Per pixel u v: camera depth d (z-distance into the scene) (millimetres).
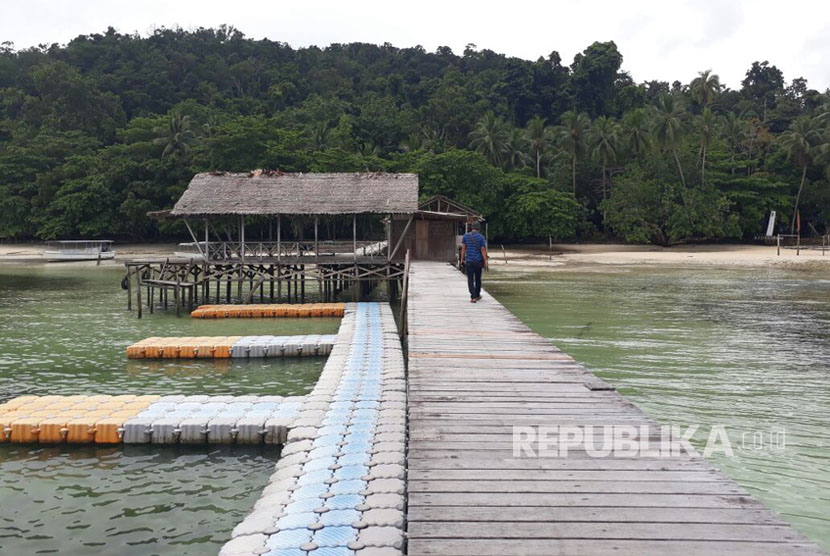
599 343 16516
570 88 92500
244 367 13969
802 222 70938
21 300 26438
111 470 7984
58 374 13398
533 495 4453
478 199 58688
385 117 78375
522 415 6438
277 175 25562
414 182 25375
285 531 5160
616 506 4273
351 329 16766
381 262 23922
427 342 10508
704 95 71250
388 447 7258
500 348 10039
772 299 26141
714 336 17594
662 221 59969
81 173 62281
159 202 60875
